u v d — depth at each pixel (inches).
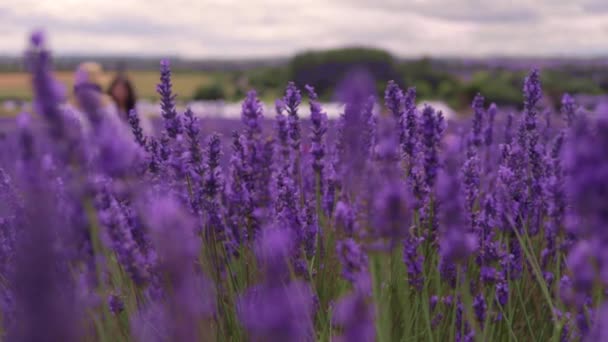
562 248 96.0
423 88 1482.5
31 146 60.2
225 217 105.8
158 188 102.7
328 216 118.4
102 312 85.6
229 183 106.0
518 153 116.2
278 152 115.4
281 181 113.1
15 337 40.1
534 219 112.0
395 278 91.7
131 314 86.0
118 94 220.5
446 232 72.6
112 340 79.0
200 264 99.0
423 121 94.7
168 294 71.4
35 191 59.4
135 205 89.5
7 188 98.3
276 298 44.9
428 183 95.3
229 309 97.1
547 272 104.4
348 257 71.1
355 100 62.3
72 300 69.4
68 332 40.0
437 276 93.1
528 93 118.1
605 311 61.7
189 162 104.7
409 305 93.7
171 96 106.0
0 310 85.7
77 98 63.9
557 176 107.5
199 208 103.8
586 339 79.0
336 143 116.5
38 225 40.9
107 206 79.5
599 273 44.6
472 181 103.3
